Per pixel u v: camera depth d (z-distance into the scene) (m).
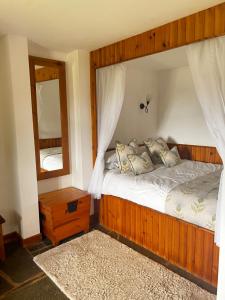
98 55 3.01
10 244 2.83
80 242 2.85
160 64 3.91
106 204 3.20
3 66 2.60
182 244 2.38
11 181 2.82
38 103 2.93
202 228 2.19
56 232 2.78
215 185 2.60
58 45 2.86
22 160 2.64
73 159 3.38
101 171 3.14
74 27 2.31
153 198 2.54
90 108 3.25
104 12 1.99
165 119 4.55
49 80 3.03
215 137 1.99
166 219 2.49
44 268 2.37
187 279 2.23
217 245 1.98
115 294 2.03
